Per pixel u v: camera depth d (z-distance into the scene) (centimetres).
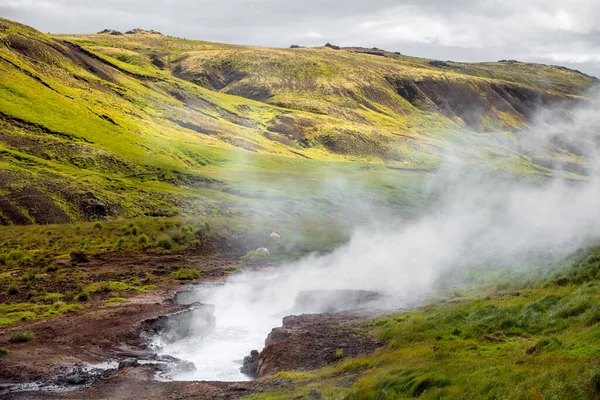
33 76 13788
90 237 5766
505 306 2481
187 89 19900
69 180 8019
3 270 4294
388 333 2439
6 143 9369
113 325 2809
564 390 1412
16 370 2166
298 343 2423
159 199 8256
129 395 1928
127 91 16725
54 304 3203
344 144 18350
